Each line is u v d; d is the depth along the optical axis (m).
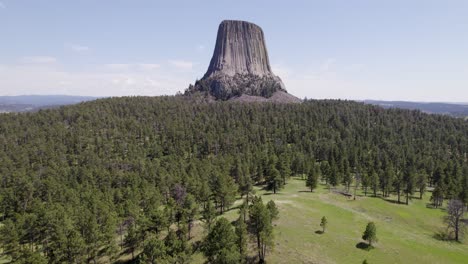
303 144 161.62
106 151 163.25
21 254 57.94
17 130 180.00
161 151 165.62
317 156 156.62
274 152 144.75
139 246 68.31
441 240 72.88
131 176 114.94
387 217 84.50
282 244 58.16
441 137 184.38
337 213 78.88
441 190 95.19
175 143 173.50
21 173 120.12
